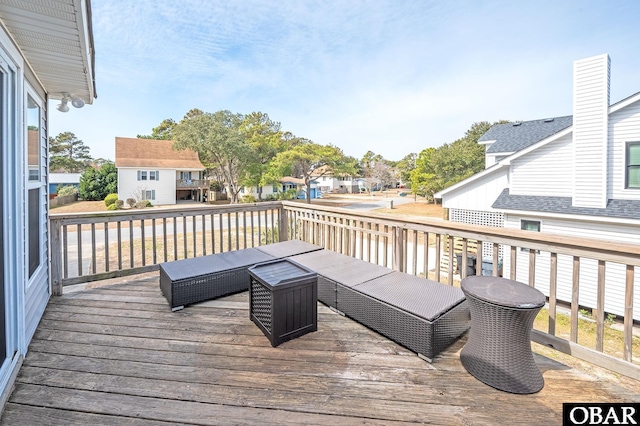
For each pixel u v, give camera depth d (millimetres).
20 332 2064
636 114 6094
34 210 2725
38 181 2889
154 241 3947
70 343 2332
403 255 3287
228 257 3623
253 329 2549
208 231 10805
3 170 1921
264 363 2076
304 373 1966
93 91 3467
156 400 1725
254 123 29500
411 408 1657
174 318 2750
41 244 2924
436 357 2143
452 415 1607
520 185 8062
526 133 12094
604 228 6363
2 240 1914
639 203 6074
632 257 1838
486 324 1880
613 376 1926
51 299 3170
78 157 36406
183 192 26578
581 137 6617
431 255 9875
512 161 8172
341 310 2805
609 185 6453
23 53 2316
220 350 2234
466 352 2018
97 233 11219
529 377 1790
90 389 1818
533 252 2297
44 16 1823
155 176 23656
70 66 2625
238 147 22094
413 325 2180
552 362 2104
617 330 5746
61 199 21812
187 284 2967
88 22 2145
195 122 22484
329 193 44781
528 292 1920
